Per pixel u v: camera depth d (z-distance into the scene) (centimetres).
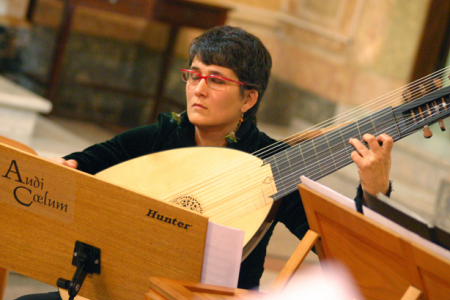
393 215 471
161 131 677
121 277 509
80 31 1753
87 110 1784
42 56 1720
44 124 1475
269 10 2002
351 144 542
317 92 1962
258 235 582
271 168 593
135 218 492
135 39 1816
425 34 1706
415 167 1634
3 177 525
